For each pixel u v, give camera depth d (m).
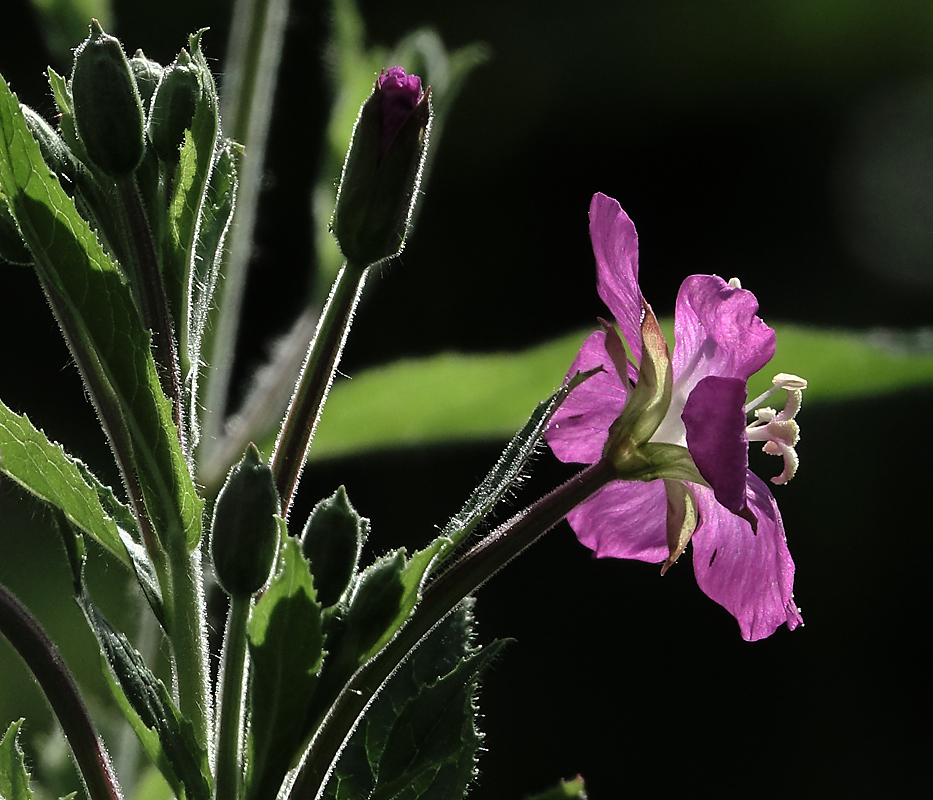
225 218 0.28
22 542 0.44
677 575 0.79
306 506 0.75
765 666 0.79
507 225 0.86
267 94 0.34
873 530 0.81
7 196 0.27
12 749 0.28
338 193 0.28
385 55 0.35
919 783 0.76
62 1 0.33
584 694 0.77
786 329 0.32
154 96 0.28
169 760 0.27
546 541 0.79
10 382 0.65
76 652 0.41
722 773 0.76
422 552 0.27
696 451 0.28
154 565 0.28
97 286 0.27
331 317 0.28
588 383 0.29
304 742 0.27
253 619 0.27
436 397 0.33
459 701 0.28
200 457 0.33
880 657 0.79
